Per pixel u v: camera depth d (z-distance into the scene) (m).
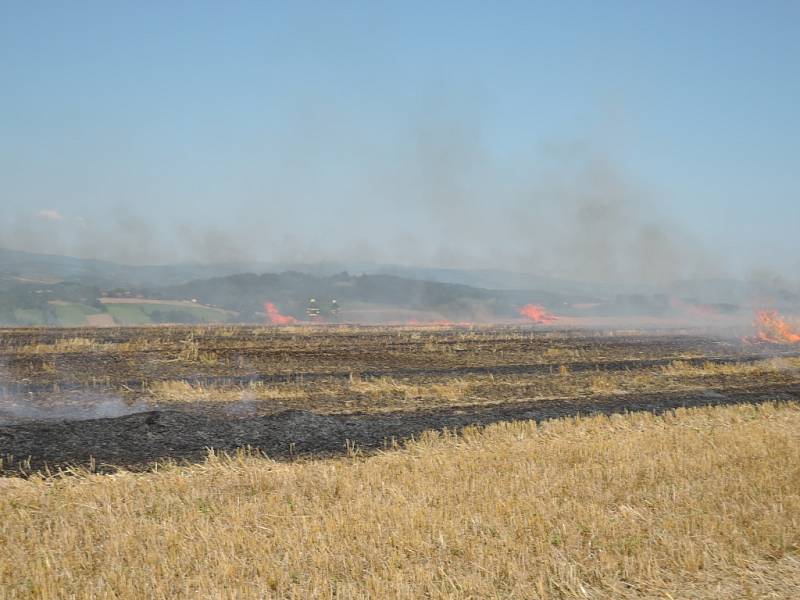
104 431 17.56
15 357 31.19
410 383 27.25
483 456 15.52
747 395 27.16
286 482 13.61
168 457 15.58
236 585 9.09
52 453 15.51
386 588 8.95
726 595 9.23
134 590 8.90
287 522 11.38
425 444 17.08
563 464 15.03
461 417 21.11
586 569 9.76
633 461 15.17
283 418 19.80
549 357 38.34
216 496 12.80
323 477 14.02
